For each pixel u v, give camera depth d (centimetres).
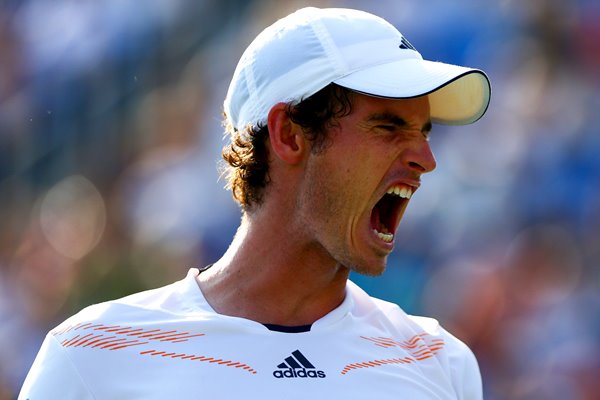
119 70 4119
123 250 3534
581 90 3123
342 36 1153
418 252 3022
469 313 2877
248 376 1116
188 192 3444
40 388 1133
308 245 1169
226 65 3812
